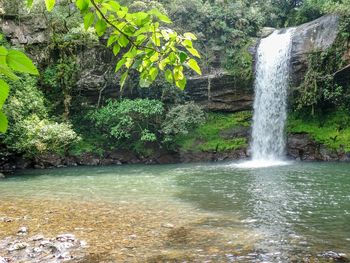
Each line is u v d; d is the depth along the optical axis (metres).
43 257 5.97
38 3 22.95
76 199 10.93
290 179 14.17
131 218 8.43
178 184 13.65
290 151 24.12
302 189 11.81
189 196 11.08
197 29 26.95
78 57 24.72
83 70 24.80
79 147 23.72
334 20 23.19
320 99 23.73
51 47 23.81
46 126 18.39
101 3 2.16
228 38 26.78
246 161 23.33
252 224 7.74
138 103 23.31
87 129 25.00
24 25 23.94
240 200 10.30
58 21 23.95
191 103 24.20
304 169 17.64
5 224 8.06
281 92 25.02
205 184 13.48
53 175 17.59
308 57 23.58
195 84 25.42
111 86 25.14
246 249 6.14
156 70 2.64
